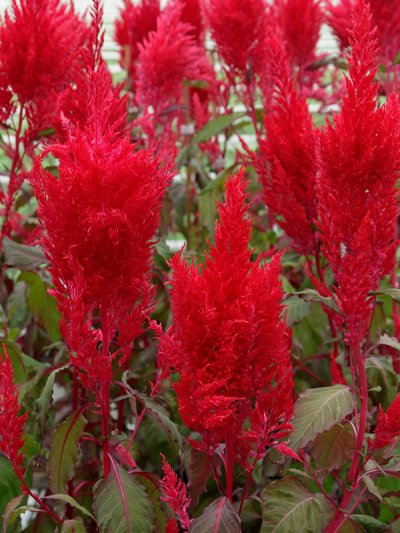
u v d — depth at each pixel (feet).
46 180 2.15
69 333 2.18
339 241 2.28
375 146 2.17
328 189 2.29
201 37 4.99
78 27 3.66
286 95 2.86
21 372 3.11
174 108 4.17
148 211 2.18
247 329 1.98
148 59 3.98
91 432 3.45
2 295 3.74
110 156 2.14
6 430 2.23
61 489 2.44
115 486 2.37
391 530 2.55
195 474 2.36
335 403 2.35
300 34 4.48
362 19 2.18
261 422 2.10
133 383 3.32
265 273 2.05
